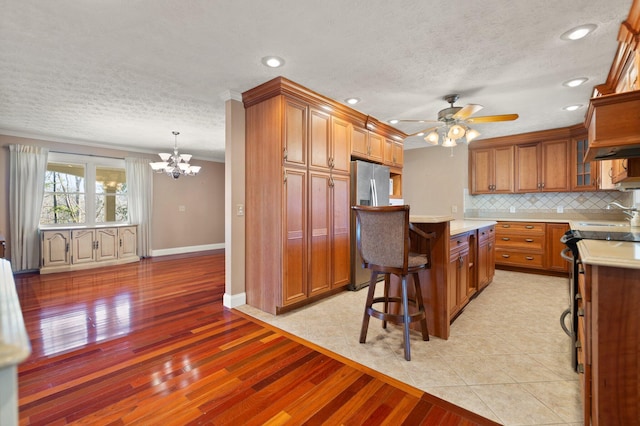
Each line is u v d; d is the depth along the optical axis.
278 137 2.91
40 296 3.58
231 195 3.16
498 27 2.02
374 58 2.45
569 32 2.07
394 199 4.67
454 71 2.68
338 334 2.52
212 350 2.24
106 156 5.70
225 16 1.91
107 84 2.95
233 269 3.19
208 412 1.58
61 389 1.76
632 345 1.11
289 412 1.57
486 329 2.58
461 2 1.78
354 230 3.78
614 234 1.86
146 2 1.77
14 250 4.68
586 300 1.24
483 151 5.30
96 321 2.81
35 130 4.64
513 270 4.82
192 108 3.66
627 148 1.62
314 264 3.23
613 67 2.54
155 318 2.88
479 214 5.59
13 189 4.66
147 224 6.22
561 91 3.12
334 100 3.37
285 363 2.05
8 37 2.12
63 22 1.95
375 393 1.72
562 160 4.58
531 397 1.67
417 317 2.16
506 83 2.92
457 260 2.71
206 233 7.37
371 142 4.14
